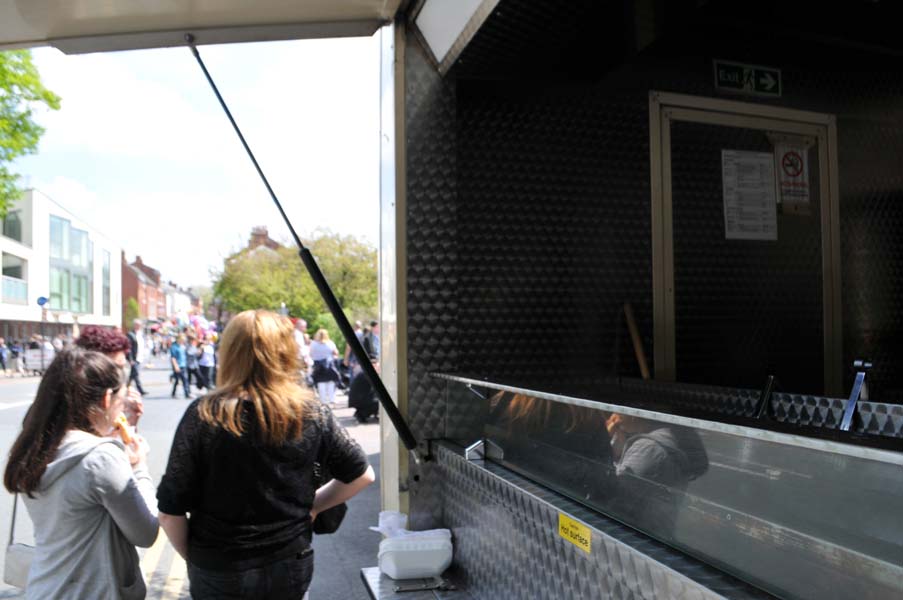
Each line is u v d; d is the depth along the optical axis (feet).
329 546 15.56
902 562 3.10
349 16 8.87
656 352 11.13
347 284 79.97
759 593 3.85
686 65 11.54
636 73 11.25
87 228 188.03
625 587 4.77
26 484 5.93
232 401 5.81
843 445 3.14
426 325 9.48
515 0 7.95
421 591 8.08
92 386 6.22
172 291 399.44
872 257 12.39
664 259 11.26
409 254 9.44
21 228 154.71
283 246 97.09
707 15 10.75
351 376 36.17
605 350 10.85
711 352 11.44
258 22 8.32
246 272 97.40
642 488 5.08
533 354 10.48
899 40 11.78
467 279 10.18
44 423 6.04
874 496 3.26
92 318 193.57
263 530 5.78
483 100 10.37
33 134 47.03
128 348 7.81
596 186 10.94
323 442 6.34
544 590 6.05
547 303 10.58
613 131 11.09
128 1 7.45
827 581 3.51
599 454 5.67
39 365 110.11
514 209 10.46
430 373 9.44
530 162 10.57
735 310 11.60
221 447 5.69
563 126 10.79
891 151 12.65
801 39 11.94
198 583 5.80
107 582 6.05
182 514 5.80
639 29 9.02
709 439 4.41
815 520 3.59
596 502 5.69
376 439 30.42
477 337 10.18
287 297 92.99
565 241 10.73
